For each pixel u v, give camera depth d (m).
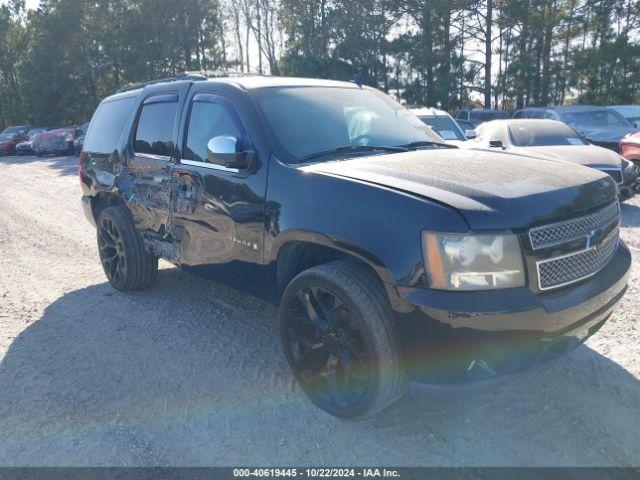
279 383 3.66
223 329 4.56
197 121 4.25
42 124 46.25
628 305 4.61
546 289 2.79
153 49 38.66
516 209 2.73
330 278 2.98
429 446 2.96
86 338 4.48
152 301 5.25
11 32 57.62
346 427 3.16
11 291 5.77
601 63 29.05
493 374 2.78
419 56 30.61
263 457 2.93
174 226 4.44
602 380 3.51
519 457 2.85
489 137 9.95
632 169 8.30
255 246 3.60
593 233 2.97
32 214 10.25
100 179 5.49
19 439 3.15
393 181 3.01
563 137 9.49
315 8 35.84
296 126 3.80
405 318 2.76
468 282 2.65
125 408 3.43
